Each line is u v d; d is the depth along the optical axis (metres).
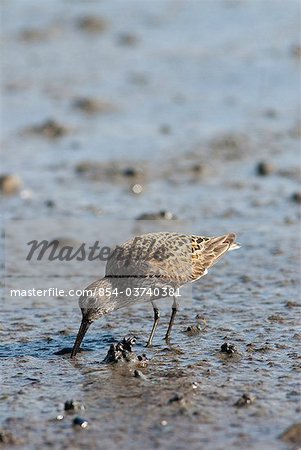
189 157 20.94
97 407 9.55
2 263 15.23
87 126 23.72
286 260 14.94
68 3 36.75
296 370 10.42
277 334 11.70
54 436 8.85
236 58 29.14
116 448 8.55
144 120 24.06
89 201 18.36
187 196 18.55
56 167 20.61
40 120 24.19
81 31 33.41
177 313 12.67
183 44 31.34
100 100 25.48
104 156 21.19
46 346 11.59
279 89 26.16
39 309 13.08
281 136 22.25
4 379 10.44
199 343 11.51
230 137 22.09
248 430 8.83
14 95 26.50
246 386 9.98
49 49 31.33
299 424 8.73
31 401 9.76
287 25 32.38
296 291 13.46
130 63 29.58
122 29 33.53
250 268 14.60
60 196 18.69
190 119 23.97
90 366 10.83
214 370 10.52
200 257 12.12
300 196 18.02
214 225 16.80
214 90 26.47
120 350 10.96
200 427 8.93
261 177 19.55
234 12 34.53
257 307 12.80
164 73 28.34
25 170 20.44
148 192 18.86
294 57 28.66
